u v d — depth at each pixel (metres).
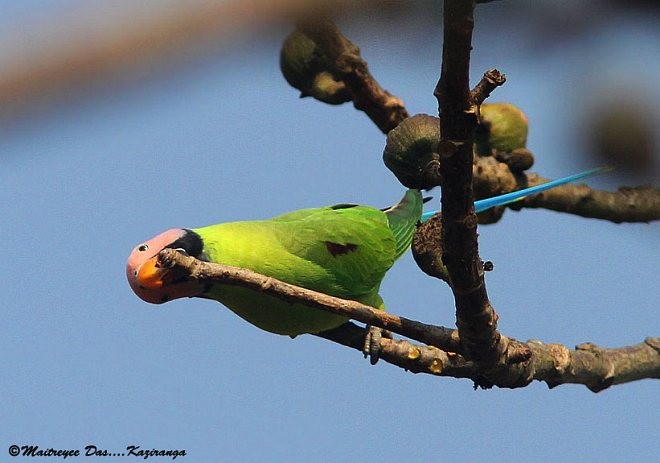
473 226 6.36
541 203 10.91
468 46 4.56
